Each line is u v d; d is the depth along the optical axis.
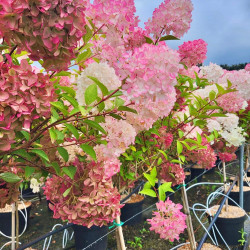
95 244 3.05
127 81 1.05
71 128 1.25
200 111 2.46
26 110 0.93
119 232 2.18
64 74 1.52
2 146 0.95
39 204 5.09
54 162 1.41
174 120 2.74
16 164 1.41
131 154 2.20
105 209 1.61
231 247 3.77
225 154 3.96
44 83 0.97
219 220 3.82
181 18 1.91
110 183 1.67
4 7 0.85
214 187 5.56
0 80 0.89
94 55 1.53
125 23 1.33
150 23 1.97
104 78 1.26
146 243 3.75
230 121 3.36
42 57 1.06
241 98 2.55
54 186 1.72
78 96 1.29
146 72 1.04
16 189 1.60
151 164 2.40
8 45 0.99
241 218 3.82
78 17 1.02
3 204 1.58
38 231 4.00
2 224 3.86
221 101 2.55
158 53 1.04
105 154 1.50
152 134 2.39
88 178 1.61
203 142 2.85
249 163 6.63
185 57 2.58
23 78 0.92
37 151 1.25
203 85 2.52
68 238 3.71
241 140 3.56
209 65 3.06
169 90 1.06
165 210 1.79
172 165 2.77
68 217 1.57
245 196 5.07
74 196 1.62
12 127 0.94
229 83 2.14
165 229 1.76
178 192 5.82
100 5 1.29
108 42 1.39
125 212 4.20
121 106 1.27
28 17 0.93
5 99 0.89
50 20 0.95
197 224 4.36
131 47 1.79
